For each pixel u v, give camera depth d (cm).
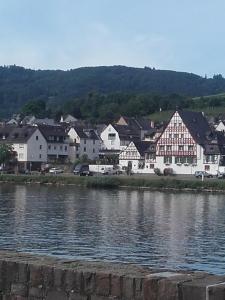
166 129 15212
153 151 15425
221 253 4334
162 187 12038
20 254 1627
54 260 1524
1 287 1500
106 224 6134
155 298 1264
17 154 16875
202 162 14738
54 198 9544
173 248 4541
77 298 1377
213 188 11588
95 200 9300
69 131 18450
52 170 15212
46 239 4909
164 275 1318
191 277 1294
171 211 7694
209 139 15000
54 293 1414
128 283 1307
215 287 1199
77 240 4884
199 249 4512
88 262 1510
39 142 17075
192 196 10456
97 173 14775
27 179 13375
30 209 7606
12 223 6022
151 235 5306
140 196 10288
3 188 11806
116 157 16825
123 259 4016
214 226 6056
